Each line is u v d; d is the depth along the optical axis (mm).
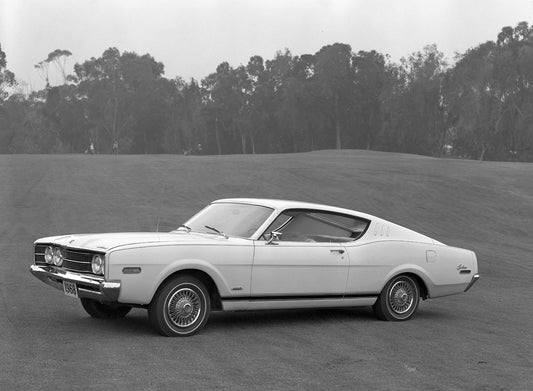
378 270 8836
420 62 94125
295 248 8211
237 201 8859
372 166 42031
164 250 7367
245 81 119250
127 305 7992
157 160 43594
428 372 6383
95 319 8375
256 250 7941
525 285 14406
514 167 43500
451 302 11336
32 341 6965
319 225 8625
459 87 91375
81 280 7301
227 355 6715
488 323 9289
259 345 7242
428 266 9250
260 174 36219
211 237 8016
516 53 99062
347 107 107188
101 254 7164
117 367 6051
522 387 5973
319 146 114312
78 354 6480
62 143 116250
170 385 5559
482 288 13578
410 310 9203
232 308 7887
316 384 5801
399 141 100250
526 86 93500
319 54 112688
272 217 8266
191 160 44312
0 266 13234
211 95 121188
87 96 115312
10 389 5281
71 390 5320
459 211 28141
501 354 7297
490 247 21469
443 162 47469
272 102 116562
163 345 7031
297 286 8219
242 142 122812
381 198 30109
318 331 8172
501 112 92750
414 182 34469
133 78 116500
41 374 5727
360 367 6449
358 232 8914
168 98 120312
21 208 24438
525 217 27625
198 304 7617
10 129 111500
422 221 25906
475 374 6379
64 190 29328
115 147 114188
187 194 29469
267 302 8078
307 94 105562
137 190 30141
